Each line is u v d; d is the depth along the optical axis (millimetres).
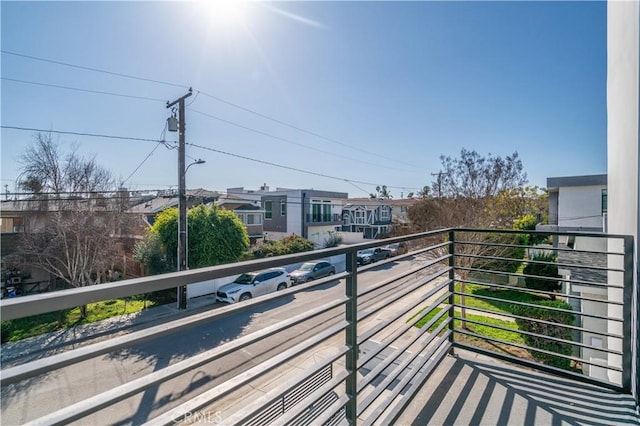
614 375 2455
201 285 10680
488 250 8227
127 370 5562
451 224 10273
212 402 808
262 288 10180
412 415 1597
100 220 10023
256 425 2502
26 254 9305
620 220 2330
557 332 4793
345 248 1271
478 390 1807
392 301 1618
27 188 10047
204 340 6781
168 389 4812
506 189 12945
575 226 13117
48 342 7090
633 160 1893
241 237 11406
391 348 4777
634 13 1901
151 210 16672
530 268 9258
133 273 11180
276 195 22812
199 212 11000
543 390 1806
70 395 4855
